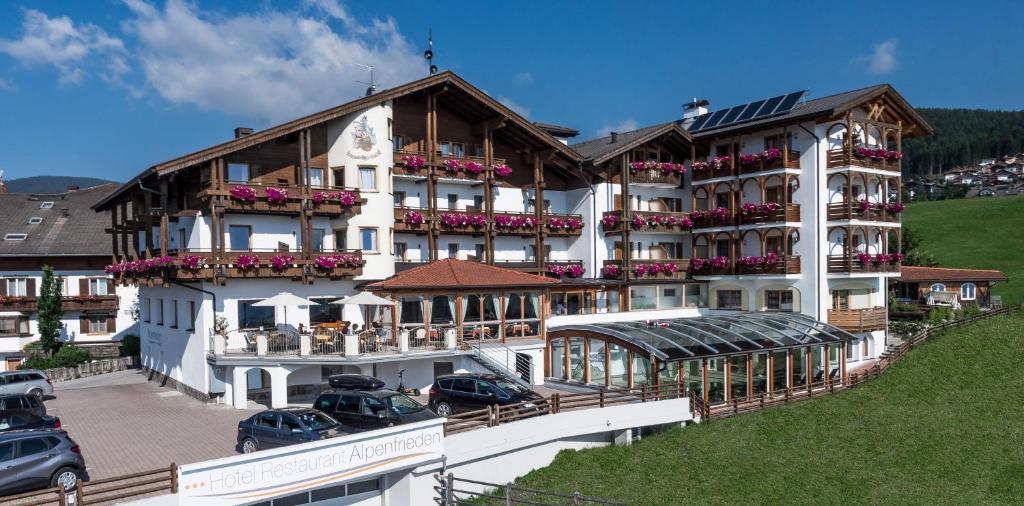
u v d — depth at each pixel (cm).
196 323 3384
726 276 4819
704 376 3225
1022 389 3712
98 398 3484
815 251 4500
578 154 4572
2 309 4875
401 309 3500
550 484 2412
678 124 5303
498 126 4269
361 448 2059
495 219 4325
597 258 4775
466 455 2325
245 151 3531
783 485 2502
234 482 1830
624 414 2778
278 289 3484
